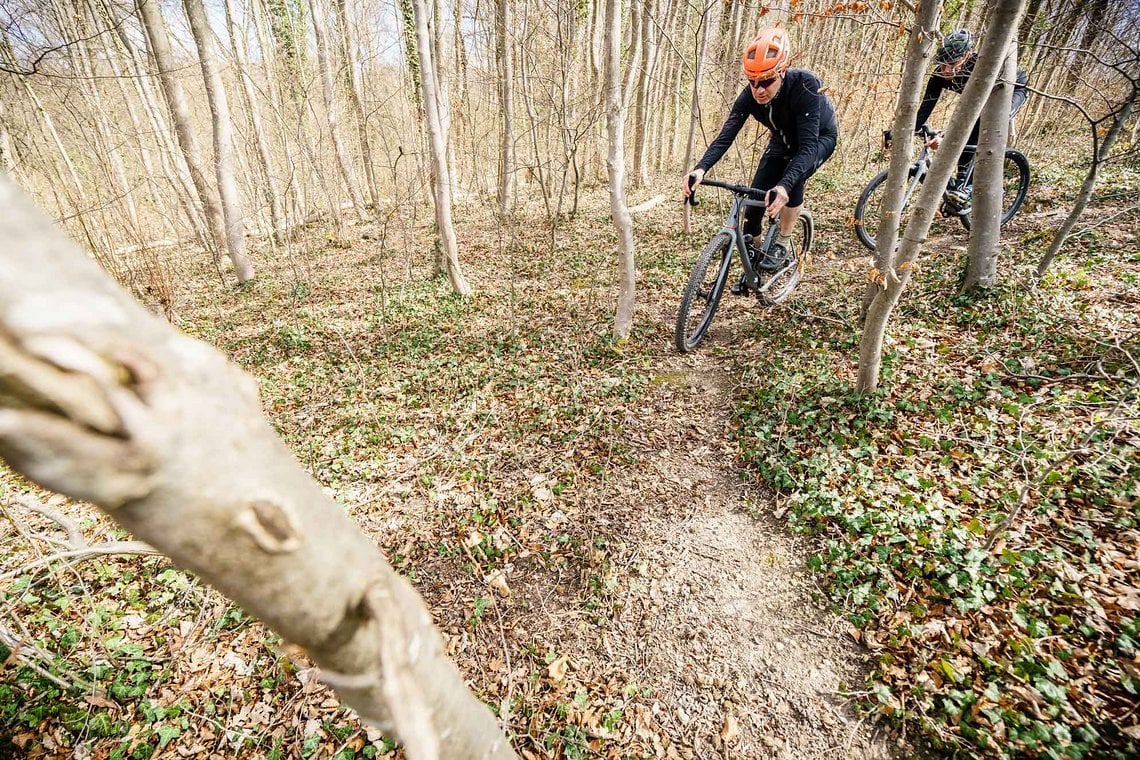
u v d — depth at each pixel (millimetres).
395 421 4789
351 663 693
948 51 4840
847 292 5512
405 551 3475
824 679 2508
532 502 3684
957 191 5793
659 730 2453
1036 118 11023
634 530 3383
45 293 322
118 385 370
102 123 11508
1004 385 3729
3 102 8398
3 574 2555
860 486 3242
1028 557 2607
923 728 2238
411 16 13680
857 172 11508
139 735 2631
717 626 2811
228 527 483
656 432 4152
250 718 2662
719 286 4996
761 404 4148
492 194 16391
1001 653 2336
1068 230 4535
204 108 17219
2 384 320
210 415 454
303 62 16016
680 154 21688
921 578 2701
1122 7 5531
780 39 3994
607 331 5645
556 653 2812
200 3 8750
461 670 2803
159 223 14062
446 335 6395
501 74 11117
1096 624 2328
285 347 6766
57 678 2674
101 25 11180
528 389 4949
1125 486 2787
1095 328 3951
